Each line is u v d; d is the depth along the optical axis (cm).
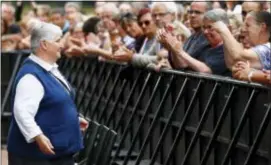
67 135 1074
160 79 1260
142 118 1298
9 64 1980
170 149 1188
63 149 1072
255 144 954
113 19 1581
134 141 1302
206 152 1064
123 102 1437
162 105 1238
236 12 1428
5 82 1986
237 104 1016
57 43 1075
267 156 942
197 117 1130
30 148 1066
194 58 1241
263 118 952
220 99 1062
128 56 1329
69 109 1077
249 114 982
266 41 1062
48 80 1065
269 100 934
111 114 1464
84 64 1708
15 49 2108
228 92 1041
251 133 982
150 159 1288
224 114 1032
